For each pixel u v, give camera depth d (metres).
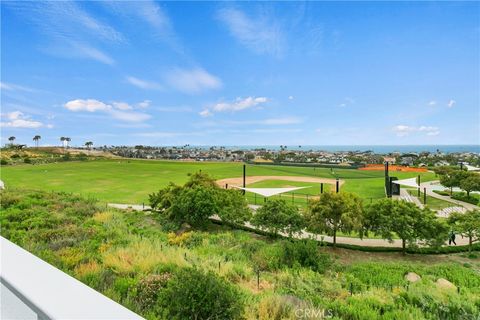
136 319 1.02
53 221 14.80
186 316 4.66
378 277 13.80
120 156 199.62
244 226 29.44
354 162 152.25
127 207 36.38
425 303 7.79
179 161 167.25
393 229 22.83
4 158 123.81
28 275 1.36
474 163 123.75
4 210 16.91
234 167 123.56
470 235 22.89
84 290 1.25
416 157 164.38
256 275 10.72
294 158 187.25
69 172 87.25
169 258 9.12
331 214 24.02
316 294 8.91
